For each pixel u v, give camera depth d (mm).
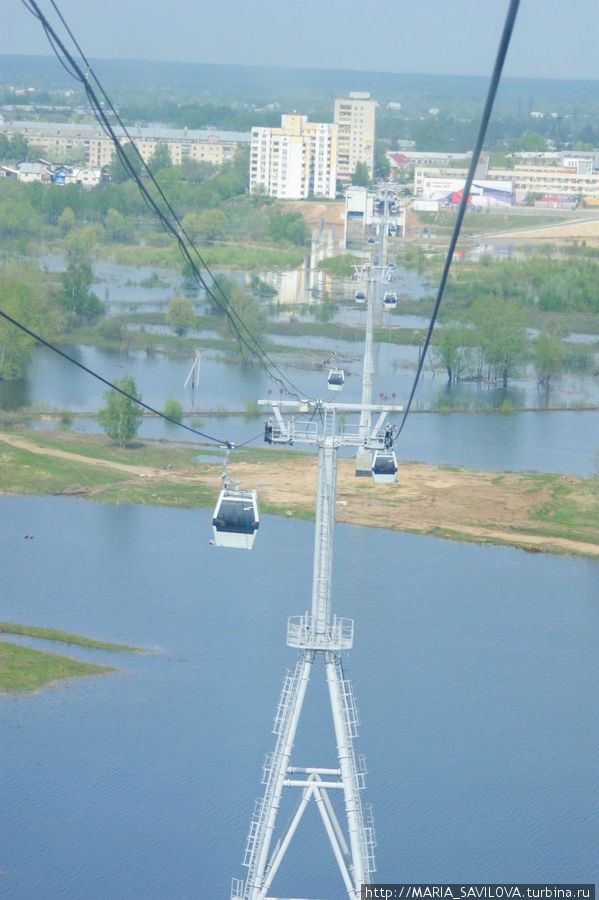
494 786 129375
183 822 121188
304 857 118125
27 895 108938
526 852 118375
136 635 162125
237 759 132500
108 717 140000
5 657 151875
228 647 159875
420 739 138125
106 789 125812
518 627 170625
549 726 142375
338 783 90688
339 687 90188
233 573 186875
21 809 121812
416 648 161750
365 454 132500
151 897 109438
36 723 137750
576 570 196625
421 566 194750
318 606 89688
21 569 183625
